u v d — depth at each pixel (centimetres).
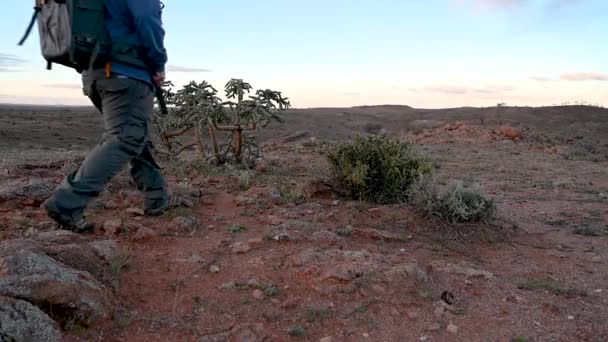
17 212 477
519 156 1425
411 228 502
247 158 871
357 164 595
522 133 1962
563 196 754
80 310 292
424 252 449
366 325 322
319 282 360
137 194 559
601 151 1841
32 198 508
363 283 360
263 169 833
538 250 477
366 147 610
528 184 866
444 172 1007
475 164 1167
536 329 331
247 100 821
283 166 931
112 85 392
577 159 1499
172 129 864
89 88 405
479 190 537
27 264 300
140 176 485
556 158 1459
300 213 528
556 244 498
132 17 382
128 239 425
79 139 3344
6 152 1631
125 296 335
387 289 360
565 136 2356
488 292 378
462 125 2031
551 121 5238
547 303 364
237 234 458
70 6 361
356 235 472
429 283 379
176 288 351
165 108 438
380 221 515
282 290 355
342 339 308
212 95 832
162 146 912
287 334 308
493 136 1842
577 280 410
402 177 588
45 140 3112
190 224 465
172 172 754
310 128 5053
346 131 5191
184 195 555
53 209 400
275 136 3541
